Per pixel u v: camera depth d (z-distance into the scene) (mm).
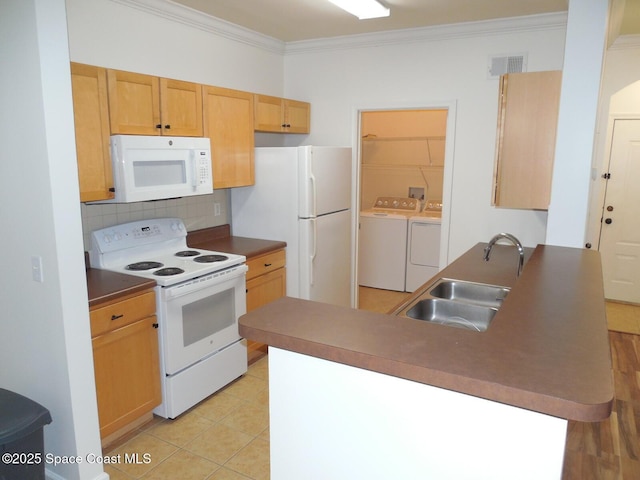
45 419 1931
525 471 1150
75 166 1955
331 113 4293
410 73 3918
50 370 2078
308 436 1462
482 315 2090
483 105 3701
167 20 3215
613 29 3582
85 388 2082
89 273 2721
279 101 3908
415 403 1262
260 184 3770
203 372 2914
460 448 1223
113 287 2430
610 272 5164
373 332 1398
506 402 1080
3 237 2115
